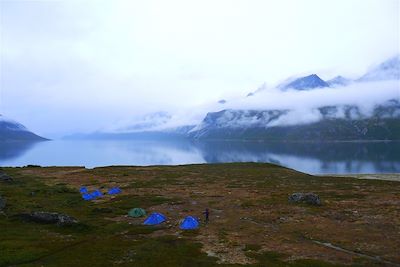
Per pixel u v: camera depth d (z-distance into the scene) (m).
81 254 34.59
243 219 49.28
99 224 46.59
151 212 54.03
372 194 66.81
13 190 70.81
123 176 100.44
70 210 55.19
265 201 61.28
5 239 38.59
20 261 32.31
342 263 31.84
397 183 83.62
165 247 37.06
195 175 102.25
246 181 88.62
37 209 54.59
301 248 36.41
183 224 45.59
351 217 48.72
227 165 133.38
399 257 33.06
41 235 40.66
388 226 43.66
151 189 76.50
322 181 88.19
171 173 107.69
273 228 44.50
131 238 40.62
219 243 38.47
